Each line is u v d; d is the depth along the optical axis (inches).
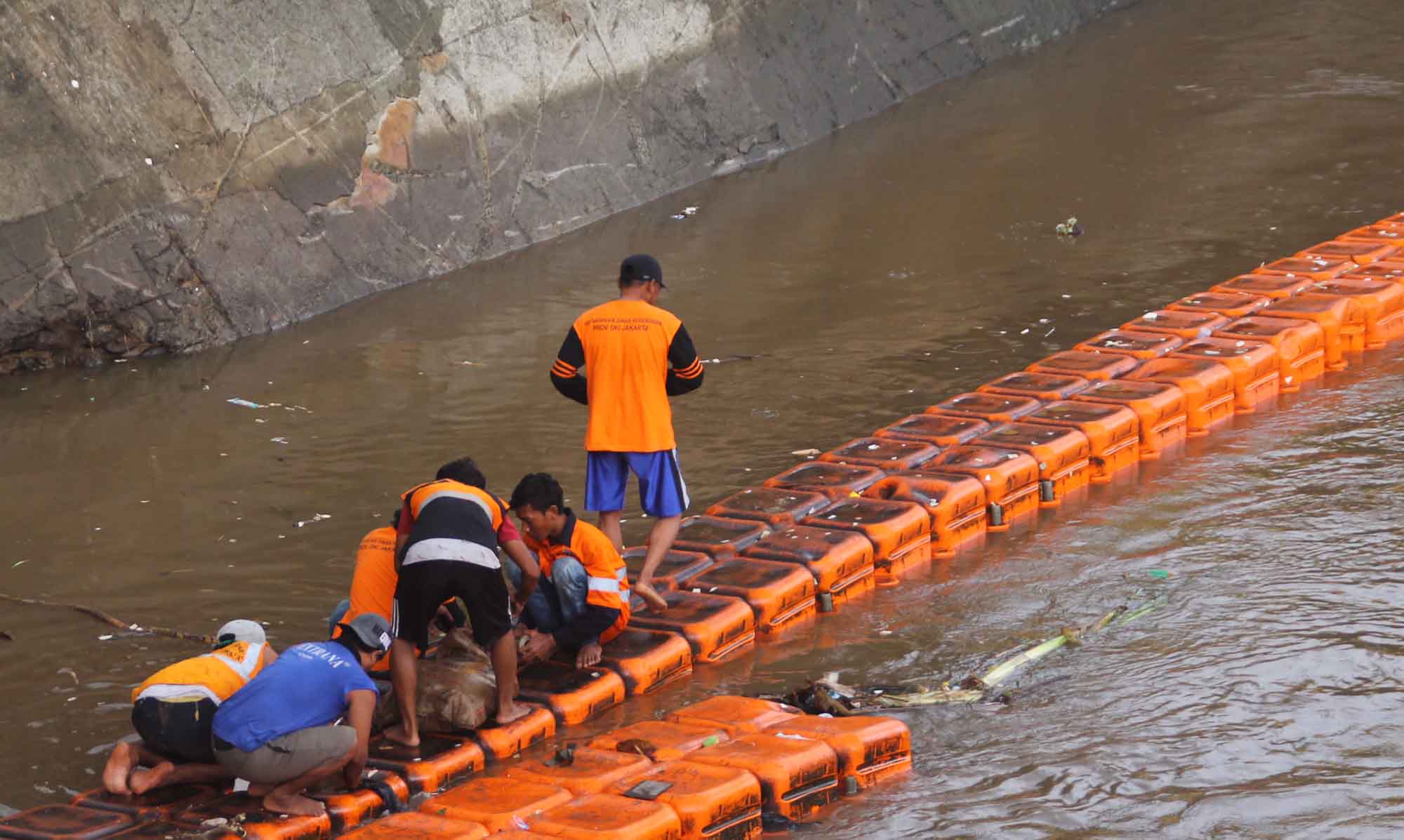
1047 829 410.3
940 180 1366.9
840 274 1101.1
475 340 983.0
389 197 1146.0
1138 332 852.0
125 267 970.7
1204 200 1237.1
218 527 682.8
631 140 1370.6
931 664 529.0
